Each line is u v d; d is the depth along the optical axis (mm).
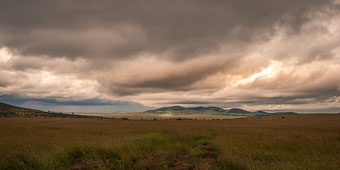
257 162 6852
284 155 8156
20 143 10773
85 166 6832
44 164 6543
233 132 20891
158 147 10438
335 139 13672
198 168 6750
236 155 7910
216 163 7352
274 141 11859
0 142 11086
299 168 6141
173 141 13742
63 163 7105
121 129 25469
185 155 9359
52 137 14266
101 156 8164
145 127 30547
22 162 6867
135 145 10164
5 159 7133
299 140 12555
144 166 6660
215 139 14188
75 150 8664
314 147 9984
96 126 32469
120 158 7898
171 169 6742
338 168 6180
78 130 23219
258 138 13867
